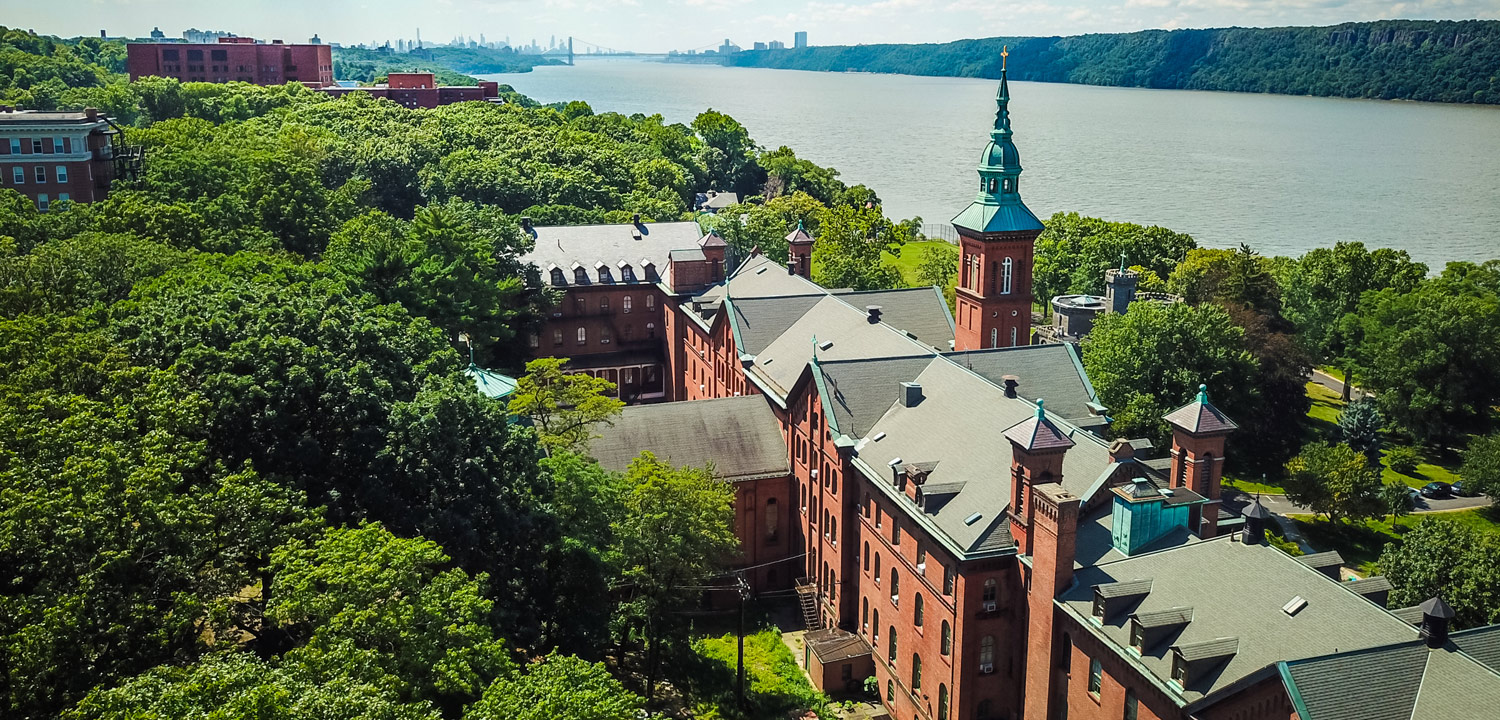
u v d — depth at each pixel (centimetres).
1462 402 12650
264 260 9694
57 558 4538
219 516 5203
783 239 16738
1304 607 4969
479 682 4672
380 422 6506
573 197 18588
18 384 5766
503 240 12338
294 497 5675
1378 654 4578
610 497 6988
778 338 10275
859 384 8056
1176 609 5262
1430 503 11269
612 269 13588
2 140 13462
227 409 6128
